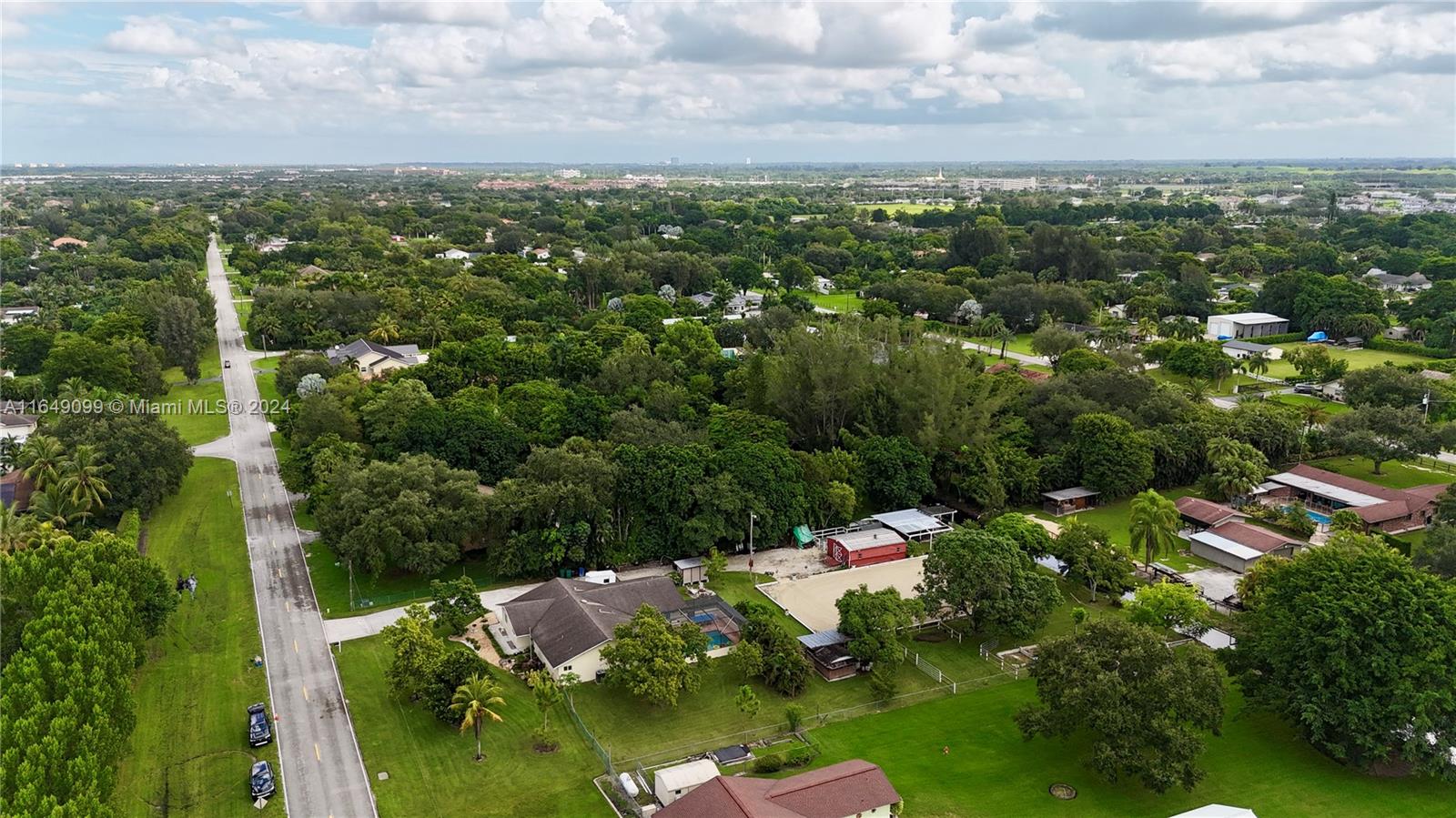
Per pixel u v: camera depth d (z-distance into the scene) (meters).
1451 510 113.75
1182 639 93.44
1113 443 131.88
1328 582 77.00
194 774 71.31
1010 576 92.44
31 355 191.38
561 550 104.88
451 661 80.06
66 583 79.31
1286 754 76.94
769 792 64.81
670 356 179.25
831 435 142.62
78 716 63.81
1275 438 144.25
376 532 99.88
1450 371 190.00
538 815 67.81
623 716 81.38
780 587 107.00
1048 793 71.56
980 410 136.75
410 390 141.75
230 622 95.69
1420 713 68.25
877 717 82.25
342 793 69.69
